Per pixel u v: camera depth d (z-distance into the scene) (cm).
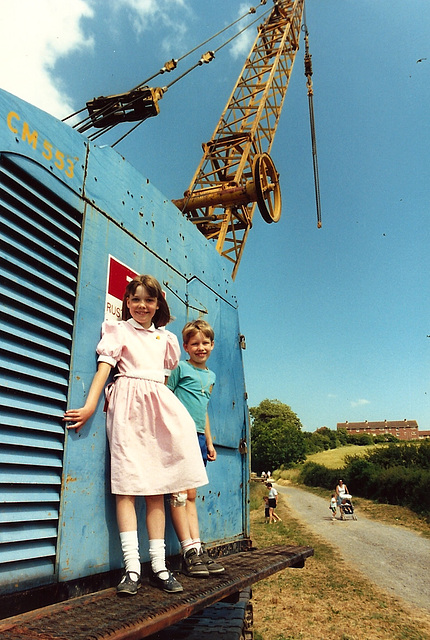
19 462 159
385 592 906
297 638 646
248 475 412
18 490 160
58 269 192
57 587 170
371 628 693
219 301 400
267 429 8169
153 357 229
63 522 176
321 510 2630
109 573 201
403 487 2441
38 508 168
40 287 182
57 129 204
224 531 344
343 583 966
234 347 421
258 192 1154
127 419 207
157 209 305
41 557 165
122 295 244
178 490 207
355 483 3158
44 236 187
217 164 1470
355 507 2592
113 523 208
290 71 1853
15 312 167
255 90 1683
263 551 324
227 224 1289
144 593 184
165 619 148
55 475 177
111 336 217
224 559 284
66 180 206
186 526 236
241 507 387
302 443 7850
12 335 164
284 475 6384
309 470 4841
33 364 175
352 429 15762
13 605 151
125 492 195
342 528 1816
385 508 2384
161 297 246
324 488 4212
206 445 285
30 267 177
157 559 199
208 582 207
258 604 822
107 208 238
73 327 198
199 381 279
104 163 243
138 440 207
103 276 227
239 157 1447
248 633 352
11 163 172
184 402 273
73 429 190
